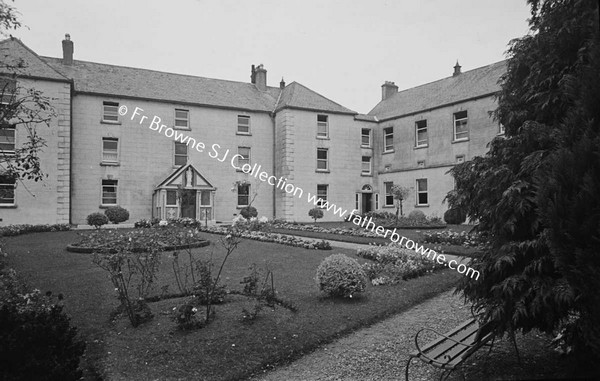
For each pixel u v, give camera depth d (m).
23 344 3.80
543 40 4.39
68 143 22.38
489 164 4.83
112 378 4.73
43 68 22.16
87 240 14.14
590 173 3.19
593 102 3.33
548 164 3.75
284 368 5.12
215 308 6.96
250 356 5.23
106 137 25.17
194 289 6.84
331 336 5.99
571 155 3.28
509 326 4.22
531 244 3.98
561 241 3.28
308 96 31.08
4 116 6.91
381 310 7.05
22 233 18.09
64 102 22.33
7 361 3.76
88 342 5.68
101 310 6.92
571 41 4.16
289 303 7.27
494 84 25.09
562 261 3.30
